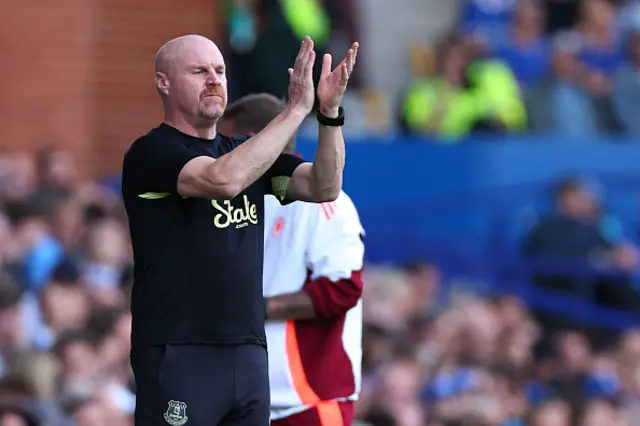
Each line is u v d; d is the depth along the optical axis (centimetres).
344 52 4525
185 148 1434
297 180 1518
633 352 3478
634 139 4053
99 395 2661
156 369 1441
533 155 3941
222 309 1459
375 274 3572
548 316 3778
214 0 4378
